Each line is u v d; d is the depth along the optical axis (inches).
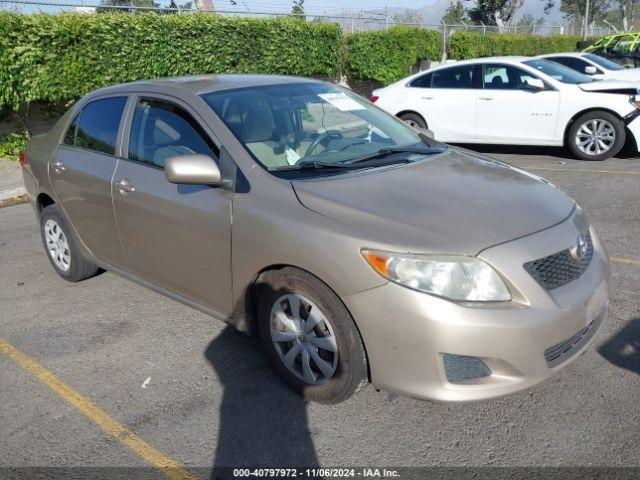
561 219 120.8
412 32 639.8
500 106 377.7
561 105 361.7
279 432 119.0
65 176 177.3
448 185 128.9
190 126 144.6
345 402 127.3
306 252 114.8
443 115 398.0
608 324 154.7
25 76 363.3
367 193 122.2
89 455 115.0
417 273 104.8
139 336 160.9
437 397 106.4
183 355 149.9
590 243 127.9
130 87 166.9
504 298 105.3
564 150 406.3
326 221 114.8
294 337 124.3
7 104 378.0
